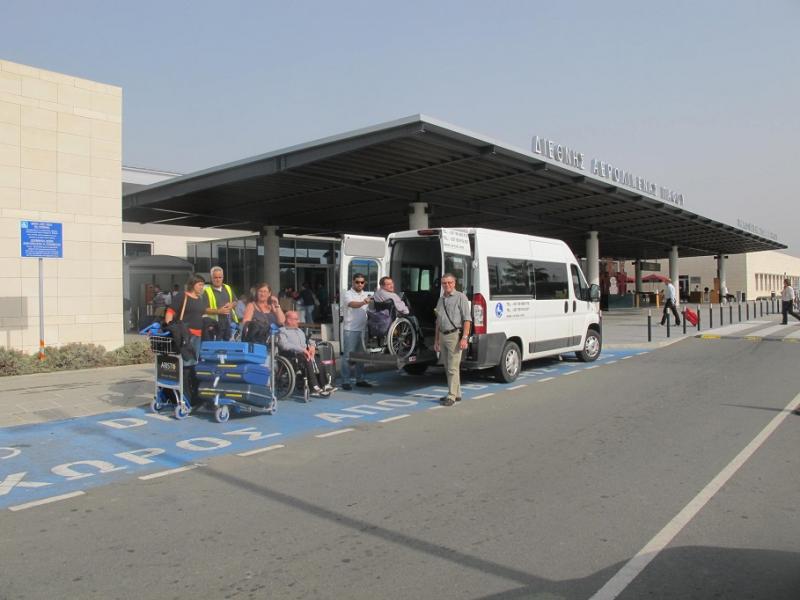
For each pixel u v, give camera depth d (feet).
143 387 34.63
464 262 33.47
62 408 29.12
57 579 12.23
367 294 35.60
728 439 22.56
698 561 12.66
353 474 18.93
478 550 13.33
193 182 59.31
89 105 46.06
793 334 64.80
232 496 17.06
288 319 31.40
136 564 12.87
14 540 14.17
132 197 65.77
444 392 33.30
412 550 13.38
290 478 18.60
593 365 43.78
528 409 28.53
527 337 37.22
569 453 20.89
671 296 78.64
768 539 13.69
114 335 47.34
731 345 56.39
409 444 22.45
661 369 41.45
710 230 106.22
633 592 11.41
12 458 21.01
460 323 29.78
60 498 17.02
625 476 18.31
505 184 59.98
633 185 73.46
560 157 56.39
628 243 128.98
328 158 47.55
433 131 41.68
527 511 15.58
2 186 41.70
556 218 86.28
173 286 76.07
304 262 95.66
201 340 27.66
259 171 52.65
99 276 46.44
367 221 85.97
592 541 13.71
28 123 42.98
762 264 225.35
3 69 41.78
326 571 12.44
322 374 31.40
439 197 67.36
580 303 43.34
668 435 23.22
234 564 12.82
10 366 38.50
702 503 15.97
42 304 41.75
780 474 18.35
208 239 106.42
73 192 45.14
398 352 32.35
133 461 20.61
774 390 32.73
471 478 18.35
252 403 26.58
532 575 12.16
